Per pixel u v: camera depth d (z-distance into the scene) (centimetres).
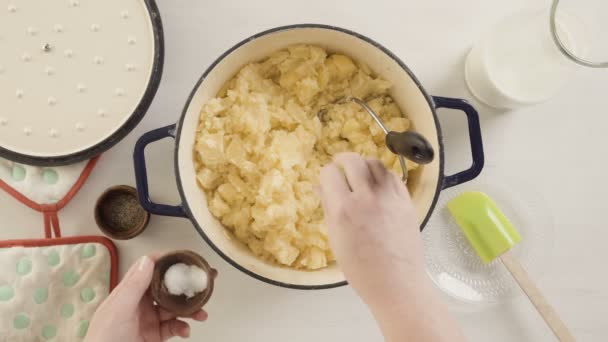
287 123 75
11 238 81
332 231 54
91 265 79
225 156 73
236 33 83
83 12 71
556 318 78
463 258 84
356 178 54
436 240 84
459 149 84
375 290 52
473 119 70
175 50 82
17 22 70
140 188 69
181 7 83
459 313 84
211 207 74
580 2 79
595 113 85
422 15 84
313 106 78
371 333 83
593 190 86
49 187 79
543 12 76
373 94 78
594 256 85
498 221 81
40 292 77
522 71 76
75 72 71
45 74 71
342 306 83
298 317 83
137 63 72
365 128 77
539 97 77
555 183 85
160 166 82
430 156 51
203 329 83
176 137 66
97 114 72
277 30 67
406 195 55
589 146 85
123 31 71
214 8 83
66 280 79
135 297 64
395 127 76
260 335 83
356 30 84
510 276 84
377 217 53
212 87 72
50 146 72
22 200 78
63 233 82
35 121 72
